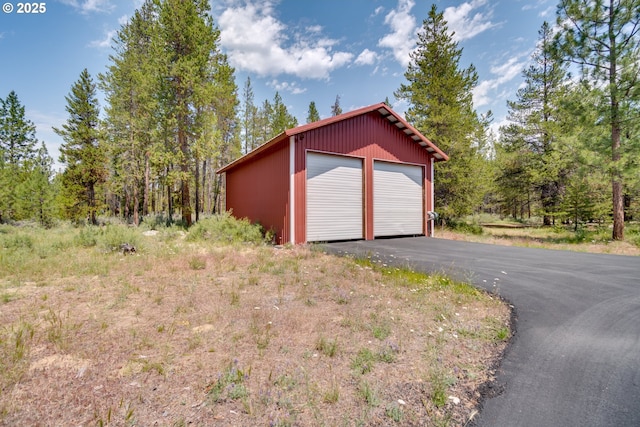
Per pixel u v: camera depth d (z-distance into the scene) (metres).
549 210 18.05
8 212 16.89
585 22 10.50
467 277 5.33
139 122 16.62
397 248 8.84
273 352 2.52
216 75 16.02
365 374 2.23
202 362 2.32
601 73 10.41
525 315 3.64
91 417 1.69
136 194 18.41
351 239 10.68
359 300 3.97
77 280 4.75
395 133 11.94
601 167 10.61
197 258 6.20
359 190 10.92
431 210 13.08
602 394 2.10
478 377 2.29
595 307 3.90
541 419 1.84
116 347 2.55
